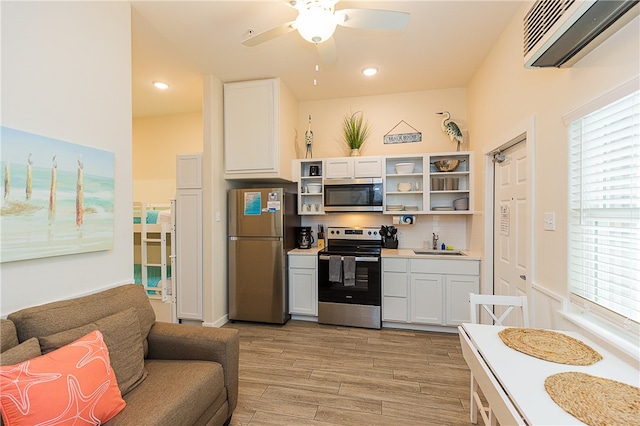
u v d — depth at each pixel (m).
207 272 3.26
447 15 2.22
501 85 2.46
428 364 2.50
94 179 1.74
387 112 3.85
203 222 3.28
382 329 3.28
